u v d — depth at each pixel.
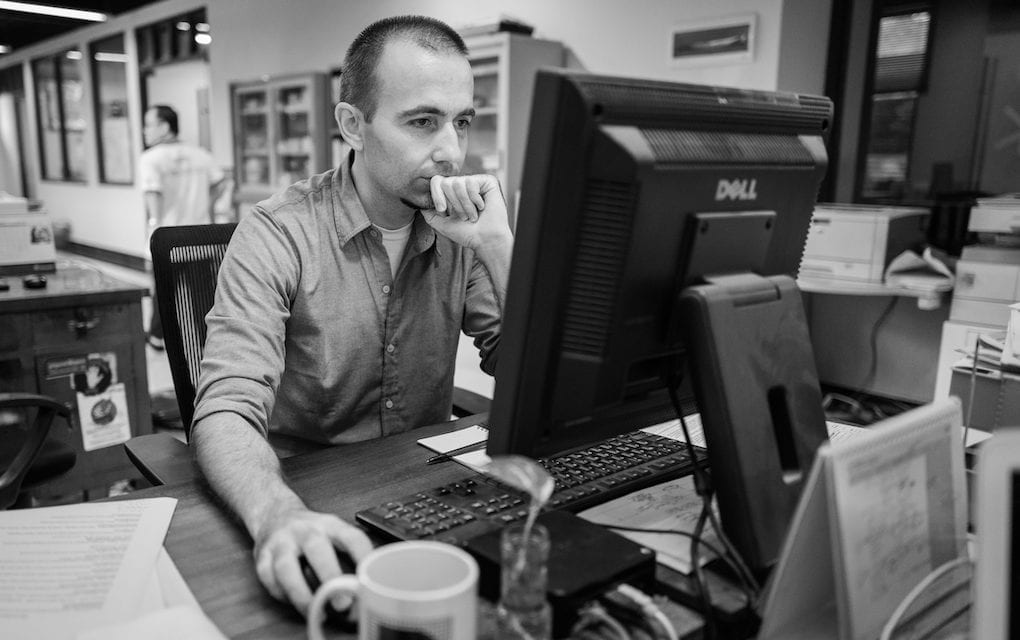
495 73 4.11
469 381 4.21
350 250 1.29
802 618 0.63
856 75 3.68
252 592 0.72
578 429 0.75
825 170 0.87
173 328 1.40
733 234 0.76
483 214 1.18
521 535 0.58
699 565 0.72
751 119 0.77
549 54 4.06
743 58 3.42
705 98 0.73
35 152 10.64
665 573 0.73
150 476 1.02
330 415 1.33
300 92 5.85
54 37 9.47
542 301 0.67
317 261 1.27
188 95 7.88
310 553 0.68
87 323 2.47
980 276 2.78
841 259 3.17
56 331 2.42
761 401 0.74
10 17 7.21
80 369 2.48
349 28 5.42
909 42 3.57
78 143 9.65
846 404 3.67
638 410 0.82
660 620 0.62
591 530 0.74
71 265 3.07
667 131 0.69
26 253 2.83
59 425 2.46
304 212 1.28
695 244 0.72
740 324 0.73
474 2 4.53
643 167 0.65
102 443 2.56
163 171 4.75
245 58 6.52
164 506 0.89
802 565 0.60
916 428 0.65
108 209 8.86
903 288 3.00
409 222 1.33
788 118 0.82
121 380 2.58
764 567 0.71
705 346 0.71
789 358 0.77
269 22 6.16
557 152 0.64
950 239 3.50
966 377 1.30
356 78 1.18
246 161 6.71
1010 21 3.30
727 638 0.68
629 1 3.79
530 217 0.65
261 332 1.11
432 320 1.39
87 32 8.70
